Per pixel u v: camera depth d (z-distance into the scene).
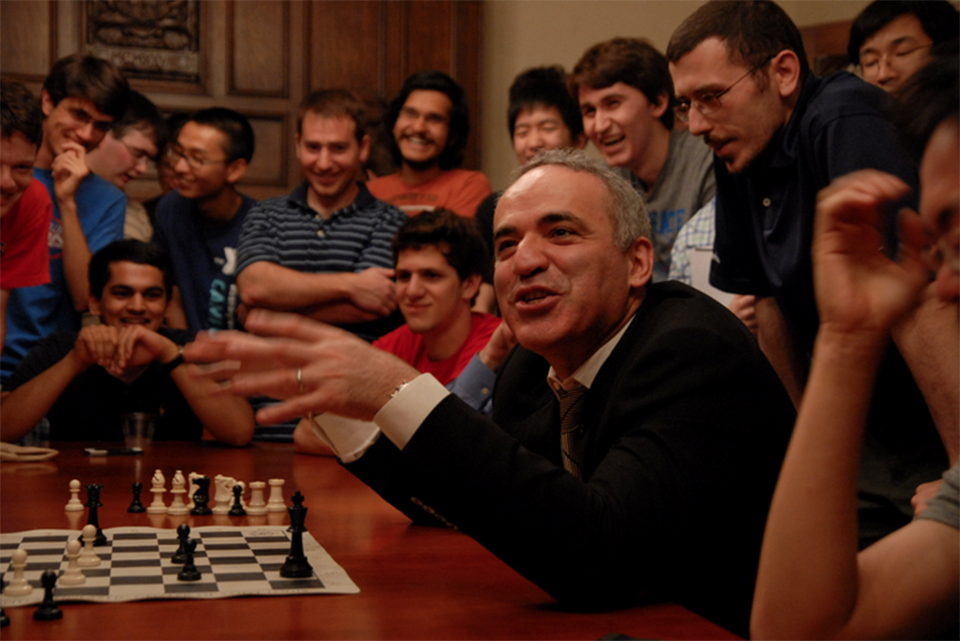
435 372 2.89
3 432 2.80
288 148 4.90
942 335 1.45
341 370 1.18
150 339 2.90
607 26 5.39
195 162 3.72
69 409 3.11
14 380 3.11
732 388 1.35
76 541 1.23
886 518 1.80
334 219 3.47
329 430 1.51
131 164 4.04
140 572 1.29
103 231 3.82
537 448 1.64
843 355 0.93
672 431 1.30
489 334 2.91
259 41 4.84
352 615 1.13
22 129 2.64
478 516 1.16
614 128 3.10
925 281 0.92
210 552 1.42
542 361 1.76
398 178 3.98
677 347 1.37
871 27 2.60
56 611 1.09
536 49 5.31
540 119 3.56
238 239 3.82
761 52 1.96
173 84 4.74
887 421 1.85
